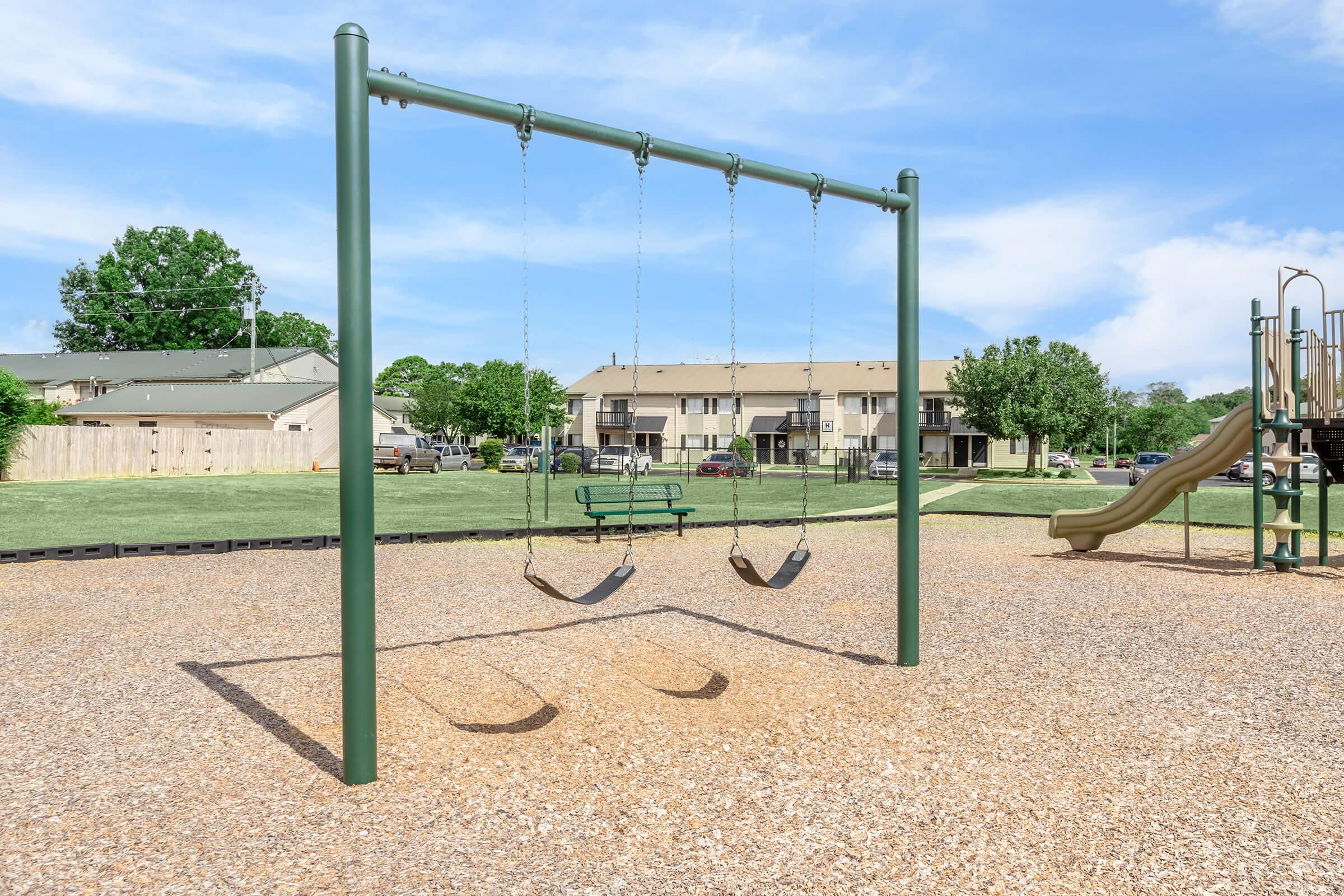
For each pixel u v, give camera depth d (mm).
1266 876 3172
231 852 3395
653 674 5957
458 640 6961
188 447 31703
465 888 3105
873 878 3172
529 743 4621
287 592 9008
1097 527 12477
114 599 8625
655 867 3262
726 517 18281
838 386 59375
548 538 14172
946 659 6387
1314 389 10898
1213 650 6672
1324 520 11148
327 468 41688
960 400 54312
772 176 5977
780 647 6730
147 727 4898
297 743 4656
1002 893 3064
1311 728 4852
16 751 4516
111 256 67938
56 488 22719
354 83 4102
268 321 70750
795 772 4207
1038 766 4277
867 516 17844
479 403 62156
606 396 64438
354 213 4090
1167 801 3861
